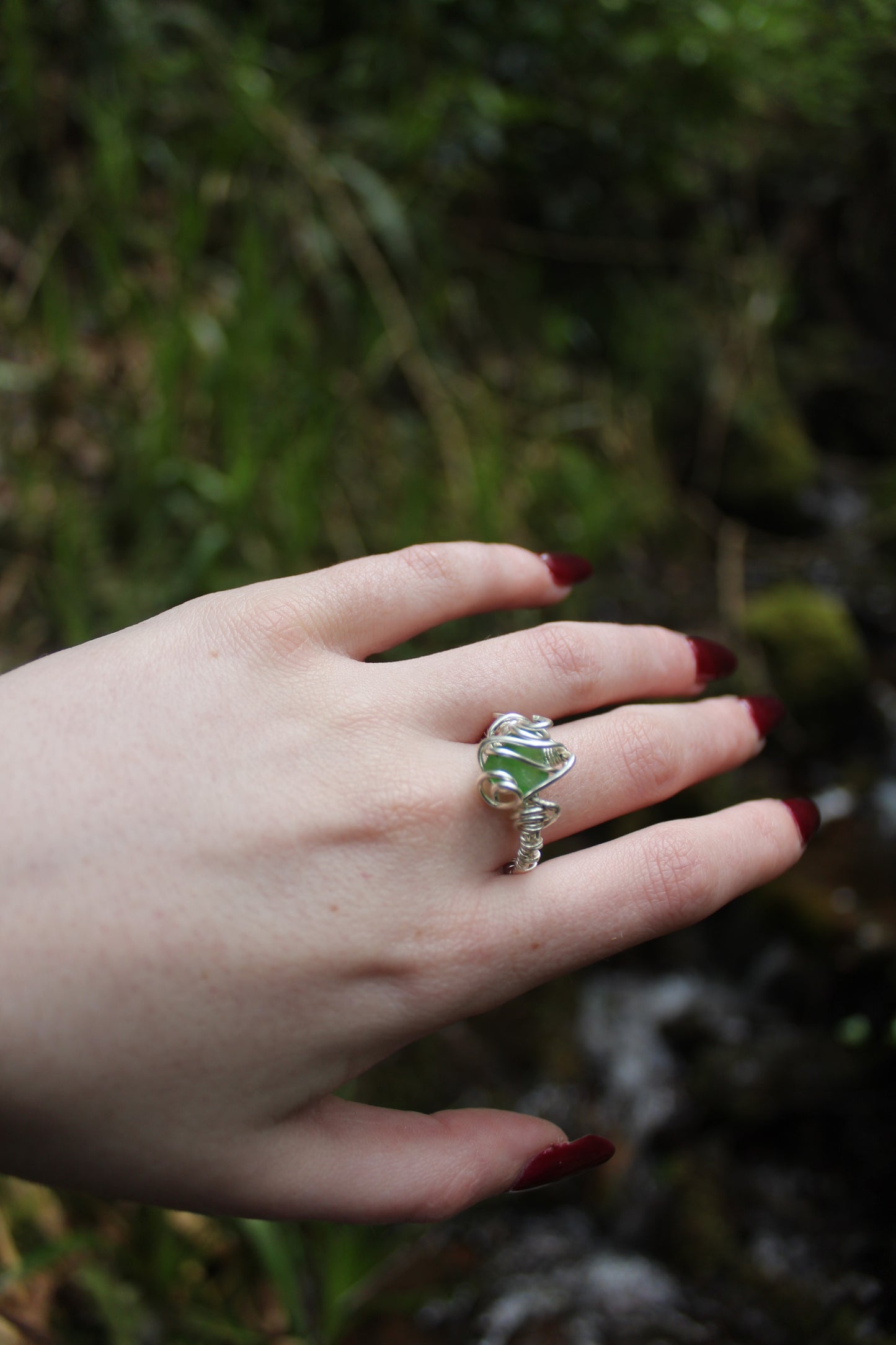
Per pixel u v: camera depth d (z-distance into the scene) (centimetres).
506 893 32
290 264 59
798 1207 43
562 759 32
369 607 34
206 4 59
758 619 60
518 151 64
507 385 65
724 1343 41
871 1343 40
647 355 70
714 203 74
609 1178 45
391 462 59
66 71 55
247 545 52
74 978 30
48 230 54
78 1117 30
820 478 72
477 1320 42
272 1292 43
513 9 60
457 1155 32
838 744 57
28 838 31
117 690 32
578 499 62
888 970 45
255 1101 31
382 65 62
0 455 50
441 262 61
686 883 33
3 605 48
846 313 79
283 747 32
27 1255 40
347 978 31
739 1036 47
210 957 31
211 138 58
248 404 52
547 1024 49
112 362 54
